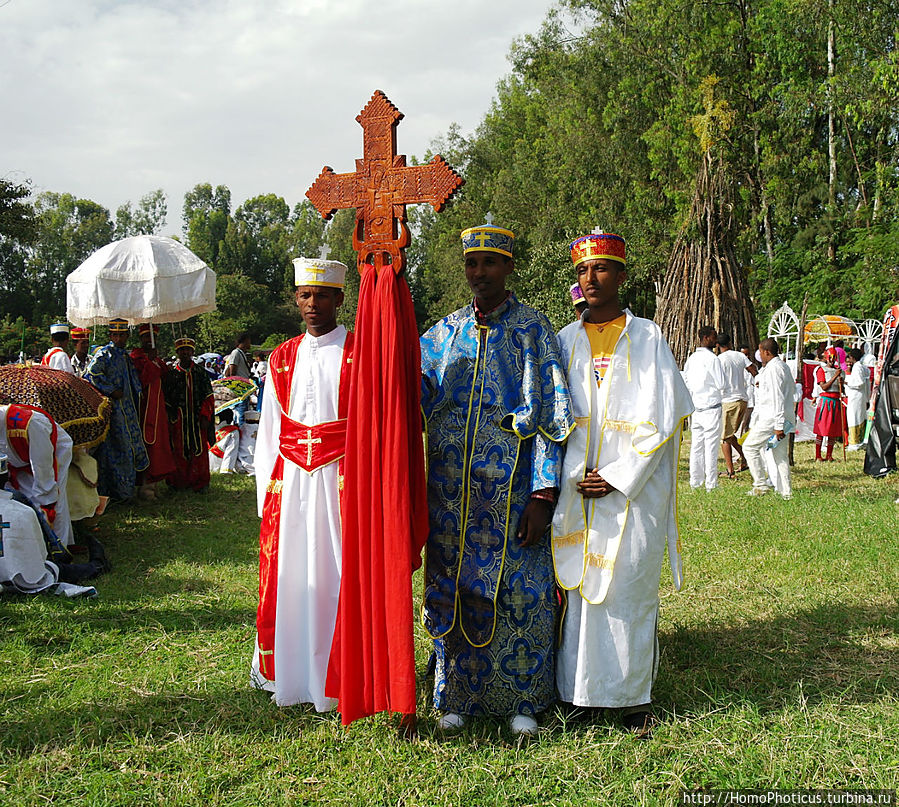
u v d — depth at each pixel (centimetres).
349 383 389
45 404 692
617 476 372
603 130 3284
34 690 423
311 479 395
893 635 474
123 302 971
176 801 317
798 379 1515
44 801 320
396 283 374
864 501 858
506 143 4219
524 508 379
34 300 6700
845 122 2659
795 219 2988
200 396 1016
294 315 6788
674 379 389
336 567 394
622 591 373
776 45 2636
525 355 385
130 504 942
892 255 2402
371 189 385
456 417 385
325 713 390
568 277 3072
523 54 3891
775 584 573
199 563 679
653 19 2919
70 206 8012
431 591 385
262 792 324
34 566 581
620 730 364
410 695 353
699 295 2027
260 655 407
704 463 1004
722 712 378
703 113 2762
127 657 467
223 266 7806
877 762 333
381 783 329
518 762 341
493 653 375
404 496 360
